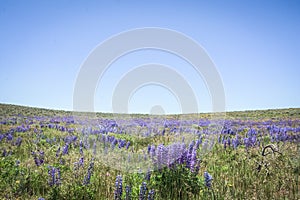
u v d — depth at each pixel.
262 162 2.11
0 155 2.65
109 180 1.85
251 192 1.74
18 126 4.89
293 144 3.06
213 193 1.65
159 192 1.68
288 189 1.76
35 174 1.94
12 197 1.71
